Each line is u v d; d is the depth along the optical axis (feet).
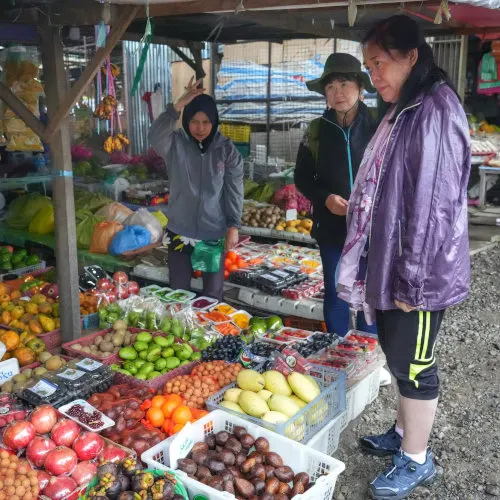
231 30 19.45
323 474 8.70
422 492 9.96
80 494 7.91
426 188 7.93
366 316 9.17
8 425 9.04
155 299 14.20
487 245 26.00
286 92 32.32
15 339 12.39
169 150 14.84
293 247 20.89
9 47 19.77
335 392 10.69
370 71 8.58
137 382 11.25
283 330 13.91
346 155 12.68
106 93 16.42
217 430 9.71
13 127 20.40
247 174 28.50
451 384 13.84
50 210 21.15
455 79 32.48
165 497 7.39
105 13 9.37
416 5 12.23
